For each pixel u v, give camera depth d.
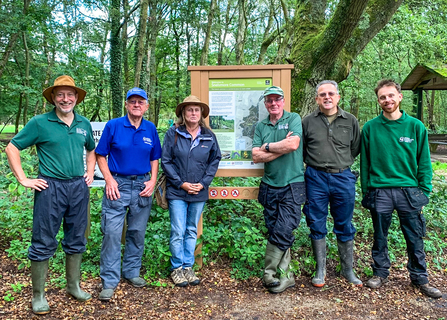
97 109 17.53
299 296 3.18
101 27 15.91
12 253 3.77
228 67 3.63
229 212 4.41
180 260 3.37
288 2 10.52
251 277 3.52
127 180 3.20
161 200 3.36
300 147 3.24
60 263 3.66
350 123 3.28
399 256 4.04
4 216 4.38
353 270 3.63
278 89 3.19
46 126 2.75
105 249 3.17
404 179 3.22
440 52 10.50
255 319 2.80
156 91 15.88
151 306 2.97
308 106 4.71
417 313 2.91
